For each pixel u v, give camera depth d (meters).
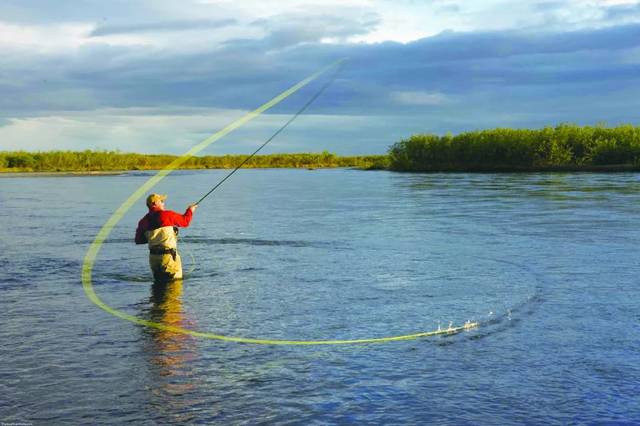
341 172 66.06
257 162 108.00
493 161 59.69
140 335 6.27
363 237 13.74
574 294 7.93
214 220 17.88
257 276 9.38
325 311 7.22
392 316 6.97
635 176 42.03
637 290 8.12
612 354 5.58
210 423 4.23
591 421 4.23
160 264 9.02
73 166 88.38
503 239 13.12
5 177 58.62
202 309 7.36
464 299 7.74
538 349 5.72
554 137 57.81
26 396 4.70
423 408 4.46
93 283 8.94
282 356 5.59
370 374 5.12
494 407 4.47
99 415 4.36
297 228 15.66
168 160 103.56
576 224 15.54
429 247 12.16
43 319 6.92
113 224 16.80
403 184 36.97
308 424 4.21
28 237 14.14
